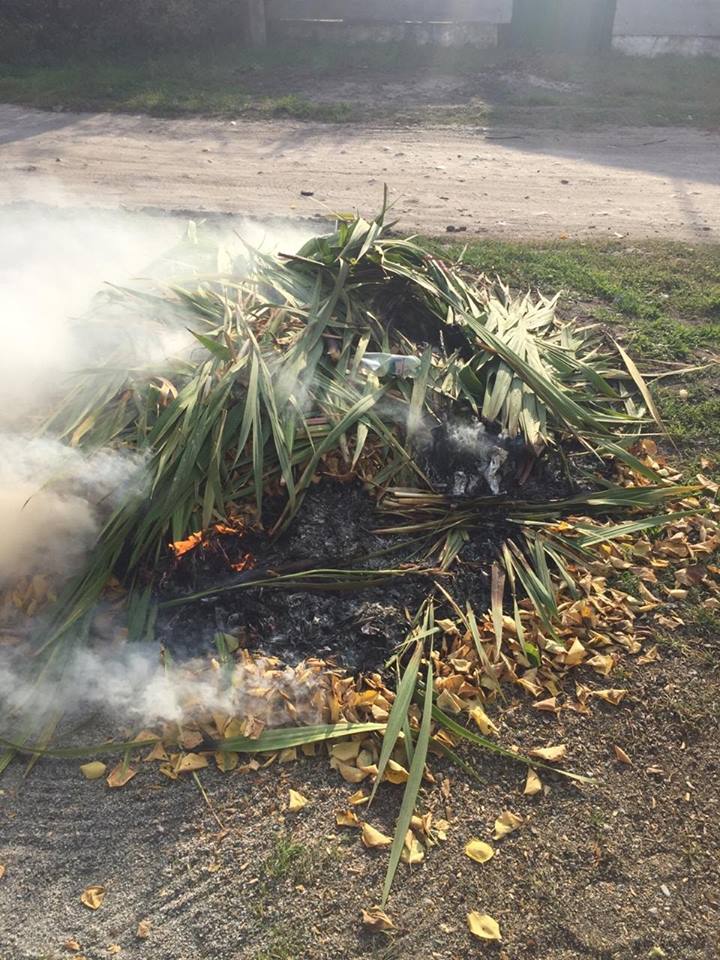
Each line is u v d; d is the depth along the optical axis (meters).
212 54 14.70
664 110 12.52
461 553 4.04
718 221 8.76
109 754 3.27
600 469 4.62
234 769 3.22
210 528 3.82
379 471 4.16
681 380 5.70
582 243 7.93
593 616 3.85
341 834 3.05
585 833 3.12
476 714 3.43
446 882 2.94
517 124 12.05
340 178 9.81
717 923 2.89
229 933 2.78
